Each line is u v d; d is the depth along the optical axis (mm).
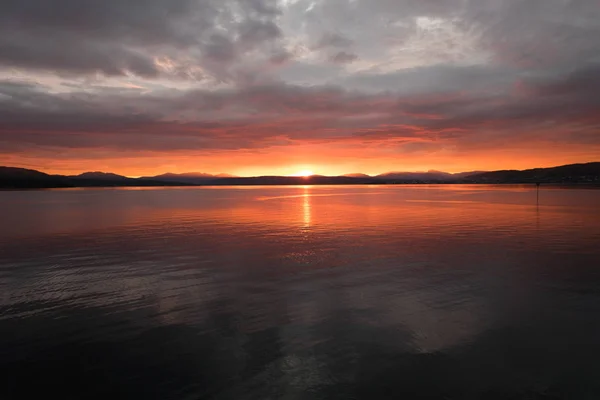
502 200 61938
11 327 8961
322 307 10047
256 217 35094
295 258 16203
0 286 12305
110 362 7266
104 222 31094
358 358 7297
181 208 47938
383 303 10289
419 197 76625
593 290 11242
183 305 10352
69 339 8266
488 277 12789
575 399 6023
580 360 7141
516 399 6023
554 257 15766
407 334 8312
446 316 9312
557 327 8594
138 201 66688
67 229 26516
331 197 80000
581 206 45906
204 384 6500
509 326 8672
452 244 19266
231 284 12289
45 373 6891
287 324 8945
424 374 6715
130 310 10016
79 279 13094
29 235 23562
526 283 12031
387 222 29891
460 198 71000
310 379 6605
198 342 8062
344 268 14305
